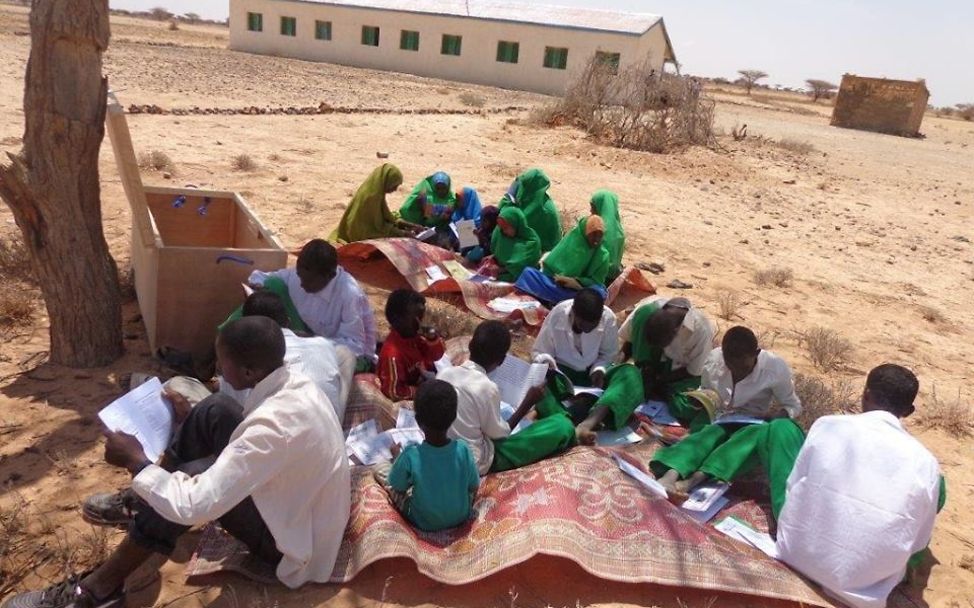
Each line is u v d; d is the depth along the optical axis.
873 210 15.79
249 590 3.49
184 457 3.45
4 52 24.58
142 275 5.94
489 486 4.15
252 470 3.13
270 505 3.32
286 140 15.23
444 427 3.76
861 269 10.92
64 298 5.12
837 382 6.70
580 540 3.73
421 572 3.53
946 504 4.88
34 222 4.98
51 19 4.50
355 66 44.25
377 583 3.59
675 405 5.27
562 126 21.17
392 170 8.30
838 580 3.66
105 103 4.87
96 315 5.23
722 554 3.83
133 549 3.23
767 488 4.51
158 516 3.19
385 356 5.10
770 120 40.28
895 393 3.97
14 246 6.88
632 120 19.23
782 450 4.21
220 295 5.46
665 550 3.80
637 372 5.03
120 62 27.73
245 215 6.59
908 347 7.89
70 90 4.68
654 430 4.99
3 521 3.75
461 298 7.44
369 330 5.55
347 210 8.49
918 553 3.94
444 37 42.78
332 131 17.09
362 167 13.39
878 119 42.34
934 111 77.44
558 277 7.43
